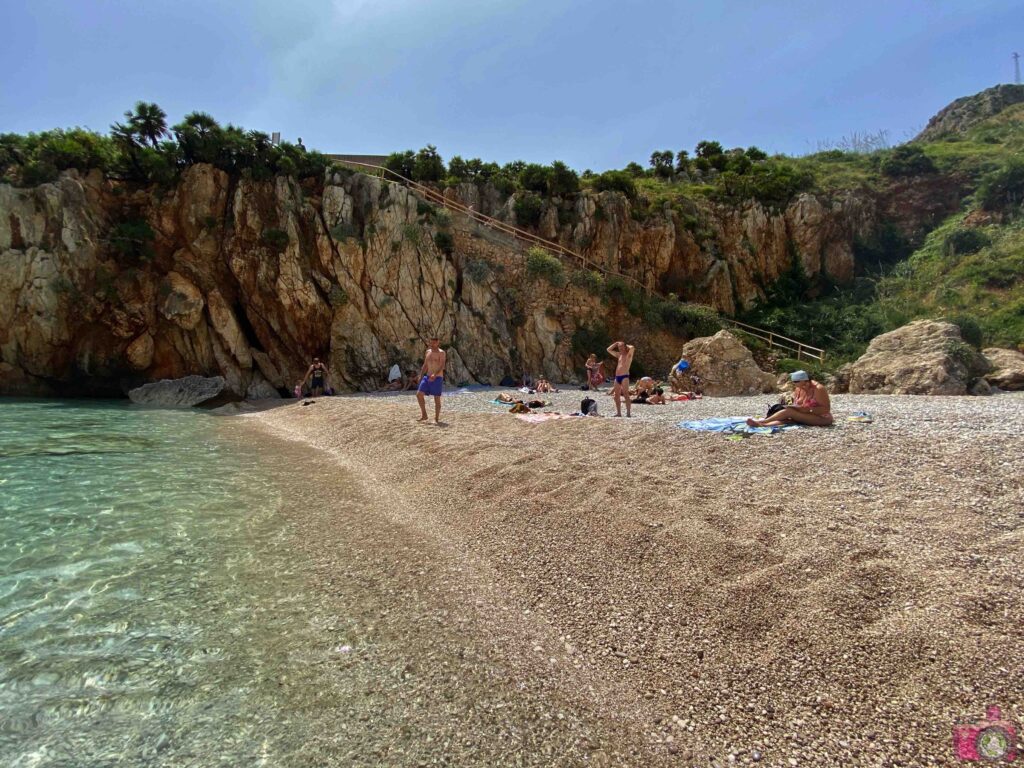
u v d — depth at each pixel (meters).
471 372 27.91
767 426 9.81
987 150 42.25
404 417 14.69
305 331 26.56
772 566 4.88
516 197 32.81
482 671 3.92
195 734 3.21
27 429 13.66
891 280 32.38
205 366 25.30
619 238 32.72
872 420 9.87
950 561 4.68
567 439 10.42
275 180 26.69
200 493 8.30
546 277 29.59
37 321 22.73
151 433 14.04
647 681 3.82
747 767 3.07
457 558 5.92
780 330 30.69
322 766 2.99
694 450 8.73
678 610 4.53
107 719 3.33
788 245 34.94
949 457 7.12
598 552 5.60
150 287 24.73
